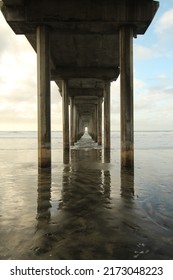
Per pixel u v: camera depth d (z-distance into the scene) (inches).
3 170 478.3
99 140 1296.8
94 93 1197.1
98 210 235.3
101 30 479.5
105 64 792.9
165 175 418.3
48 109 465.7
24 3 442.3
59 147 1124.5
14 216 219.3
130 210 234.5
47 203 258.8
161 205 250.2
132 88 466.0
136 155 766.5
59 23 450.0
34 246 162.4
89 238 173.9
